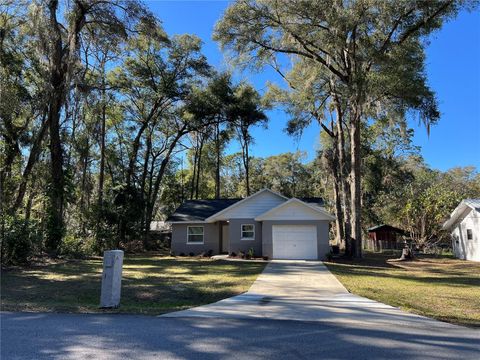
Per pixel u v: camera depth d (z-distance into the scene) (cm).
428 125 2056
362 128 3491
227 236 2908
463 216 2570
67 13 2083
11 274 1452
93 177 3916
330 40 2092
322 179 4428
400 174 4262
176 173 5050
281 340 566
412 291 1178
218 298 1052
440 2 1958
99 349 499
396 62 1925
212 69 3528
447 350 529
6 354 474
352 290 1186
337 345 544
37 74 2503
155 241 3753
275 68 2934
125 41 2286
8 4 2250
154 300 1028
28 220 1811
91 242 2394
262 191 2575
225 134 4134
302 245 2366
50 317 704
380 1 1892
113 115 3625
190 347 517
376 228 3944
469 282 1418
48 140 2452
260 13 2214
